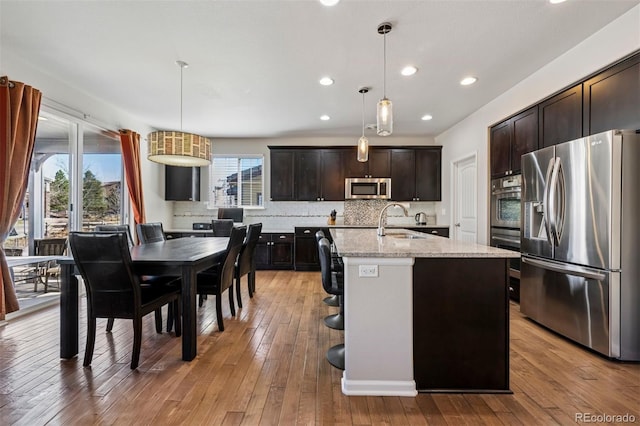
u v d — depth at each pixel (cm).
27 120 284
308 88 351
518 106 338
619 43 222
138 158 462
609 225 215
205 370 206
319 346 244
